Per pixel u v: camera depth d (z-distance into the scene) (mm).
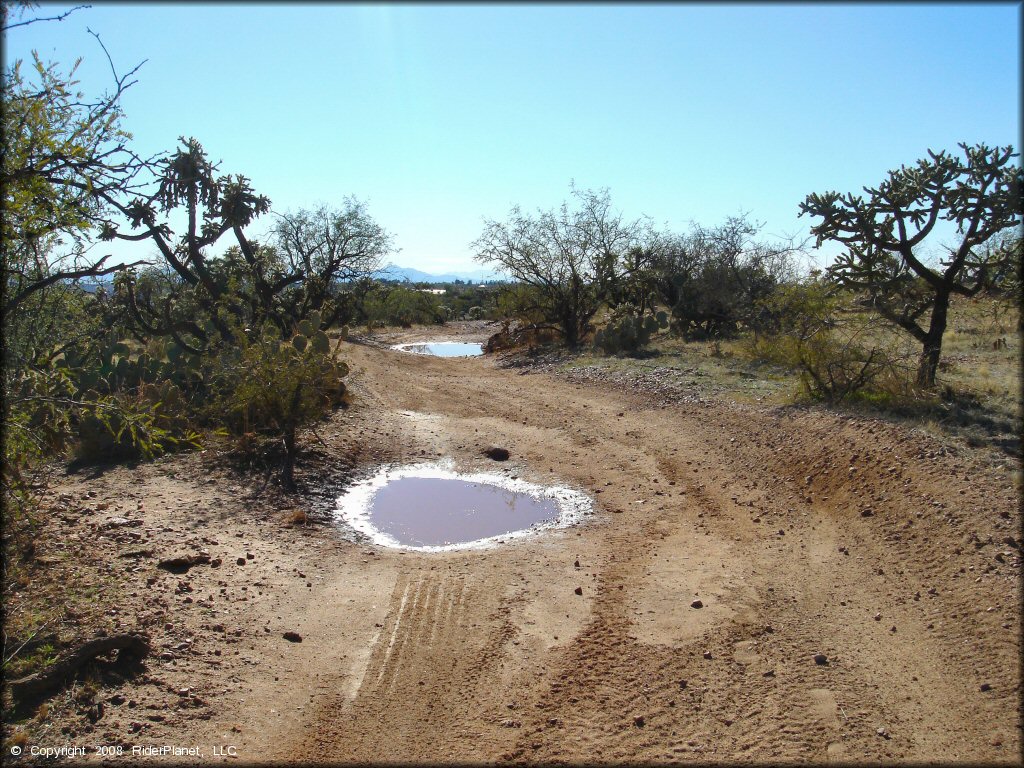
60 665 4574
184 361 13938
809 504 8203
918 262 11117
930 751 4027
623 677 5066
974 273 11898
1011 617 4984
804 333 12477
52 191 4227
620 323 21797
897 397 10211
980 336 16828
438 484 10188
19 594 5684
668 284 26969
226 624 5633
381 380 18250
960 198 10453
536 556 7434
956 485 7004
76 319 9766
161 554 6824
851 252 11977
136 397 11523
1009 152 10164
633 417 13367
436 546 7844
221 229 17156
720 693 4801
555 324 26938
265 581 6551
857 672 4883
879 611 5617
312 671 5160
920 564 6133
